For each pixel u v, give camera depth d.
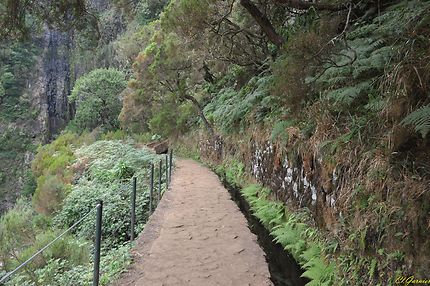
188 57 16.00
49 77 53.81
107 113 36.56
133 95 25.53
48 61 54.31
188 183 10.94
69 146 25.55
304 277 4.41
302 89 5.46
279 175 6.93
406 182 3.02
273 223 6.29
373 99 4.29
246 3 7.82
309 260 4.36
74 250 6.39
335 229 4.14
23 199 19.98
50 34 54.72
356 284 3.37
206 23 8.64
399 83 3.44
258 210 7.01
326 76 5.41
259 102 10.07
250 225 6.72
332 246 3.98
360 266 3.41
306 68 5.14
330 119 5.00
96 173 13.84
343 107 4.94
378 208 3.28
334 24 6.66
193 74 17.83
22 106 52.28
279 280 4.36
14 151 48.62
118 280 4.24
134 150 17.91
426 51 3.32
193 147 19.97
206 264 4.70
